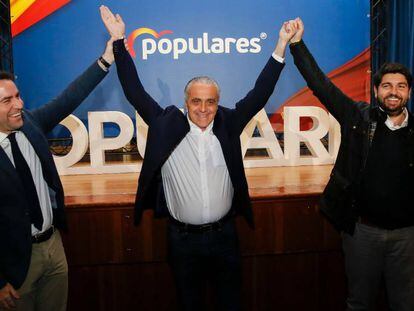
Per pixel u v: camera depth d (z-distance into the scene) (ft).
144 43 12.13
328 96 6.33
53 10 11.77
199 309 6.42
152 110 6.10
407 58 11.56
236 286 6.44
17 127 5.18
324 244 8.16
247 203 6.26
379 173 5.81
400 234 5.98
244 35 12.39
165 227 7.82
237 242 6.50
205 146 5.99
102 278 7.91
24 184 5.32
